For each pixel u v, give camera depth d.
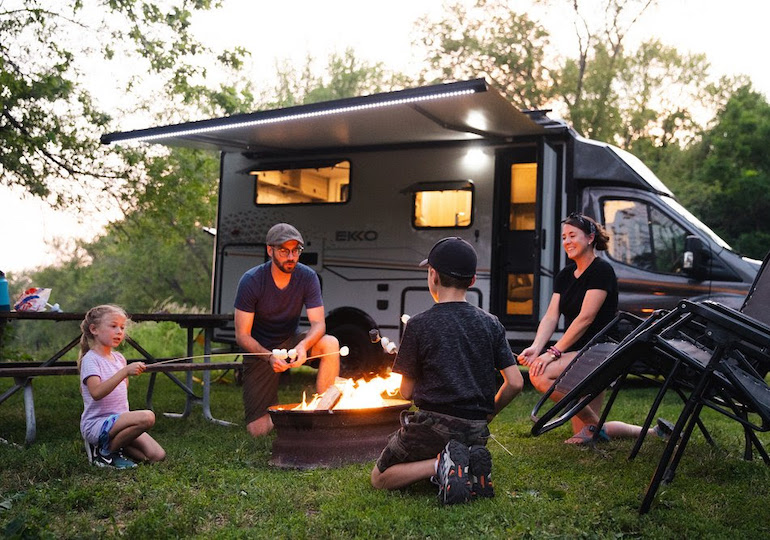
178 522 3.11
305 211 9.61
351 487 3.69
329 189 9.51
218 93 12.43
